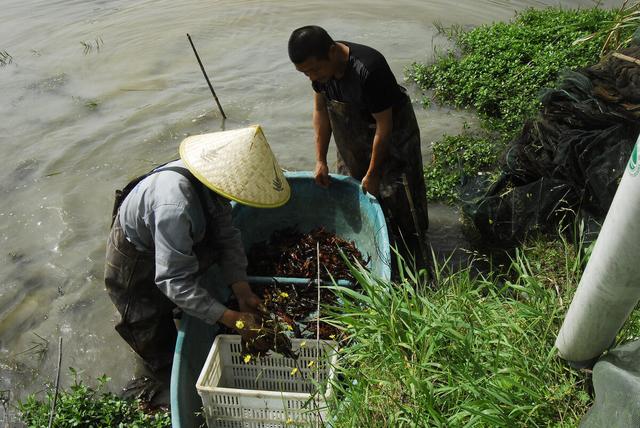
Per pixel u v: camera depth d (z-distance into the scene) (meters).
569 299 3.22
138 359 4.30
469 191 5.31
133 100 7.55
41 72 8.27
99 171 6.31
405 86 7.49
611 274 2.25
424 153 6.24
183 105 7.41
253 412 3.13
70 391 4.11
